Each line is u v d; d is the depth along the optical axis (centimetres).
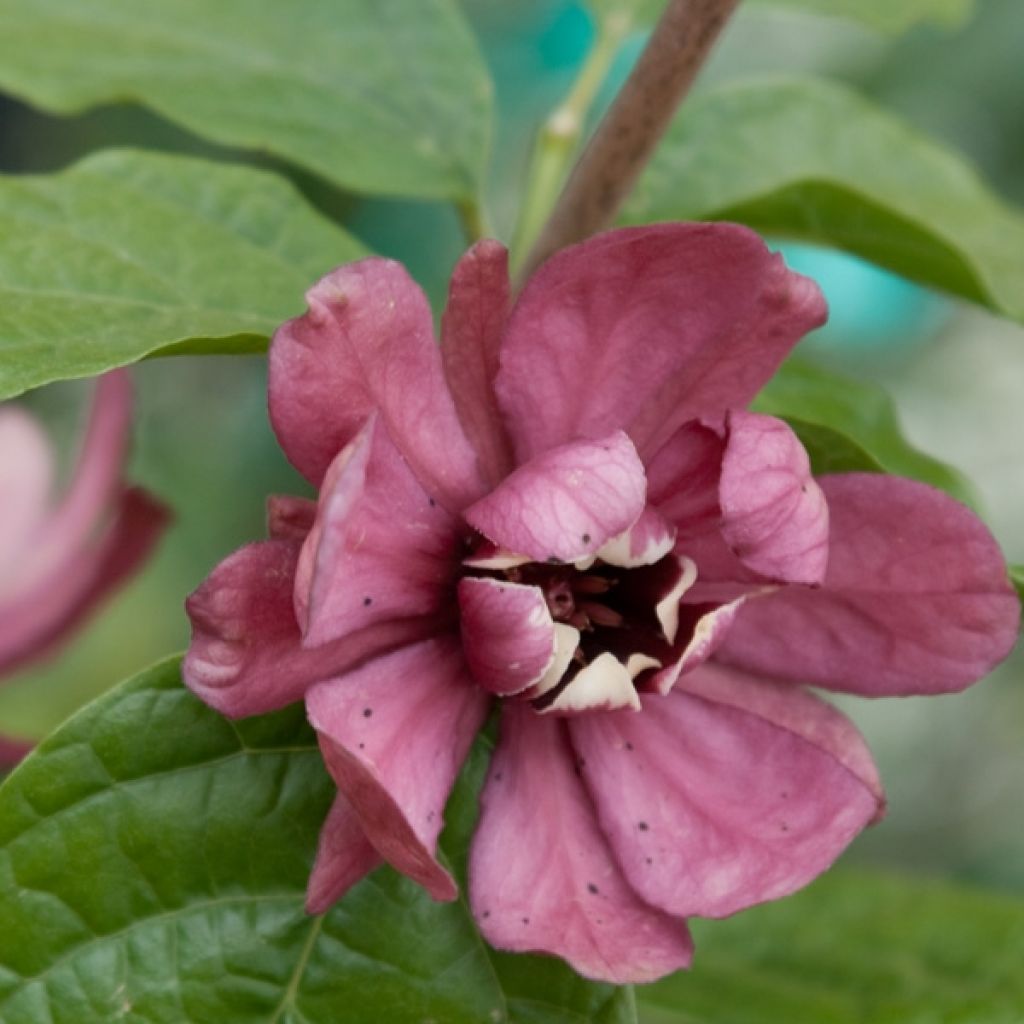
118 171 44
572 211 44
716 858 39
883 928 47
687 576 39
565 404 39
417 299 38
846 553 39
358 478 36
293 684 38
